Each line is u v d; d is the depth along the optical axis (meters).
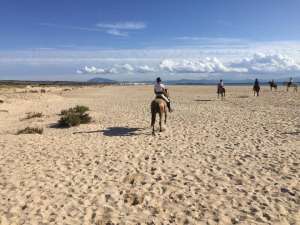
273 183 8.62
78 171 9.95
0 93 42.78
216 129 16.09
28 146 13.23
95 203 7.68
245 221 6.64
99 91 66.25
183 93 53.97
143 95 50.97
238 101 33.28
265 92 50.81
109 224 6.69
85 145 13.29
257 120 18.72
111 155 11.65
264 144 12.67
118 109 27.31
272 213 6.95
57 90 65.38
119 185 8.76
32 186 8.77
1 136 15.45
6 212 7.27
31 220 6.89
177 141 13.60
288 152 11.44
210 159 10.87
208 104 30.58
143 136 14.88
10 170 10.14
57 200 7.86
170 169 9.94
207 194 8.02
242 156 11.10
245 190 8.20
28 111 27.48
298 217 6.77
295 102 29.72
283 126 16.39
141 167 10.21
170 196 7.98
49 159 11.30
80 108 24.78
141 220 6.84
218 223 6.61
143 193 8.19
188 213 7.08
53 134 16.22
